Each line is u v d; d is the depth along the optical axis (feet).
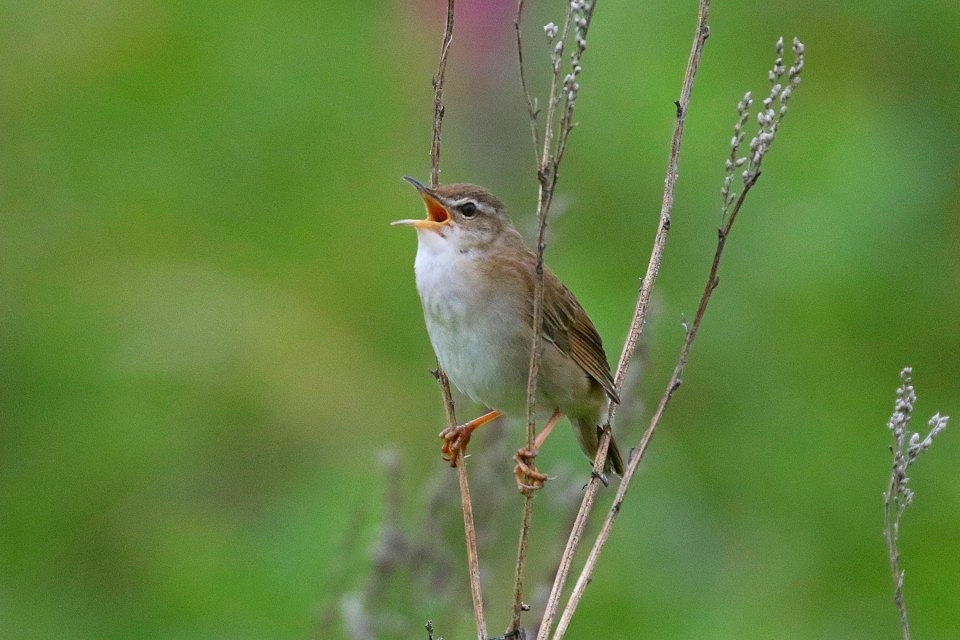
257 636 34.96
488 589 30.68
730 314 43.83
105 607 38.78
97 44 49.65
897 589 22.50
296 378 44.09
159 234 48.16
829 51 48.01
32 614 38.47
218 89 49.60
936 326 43.19
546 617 22.93
